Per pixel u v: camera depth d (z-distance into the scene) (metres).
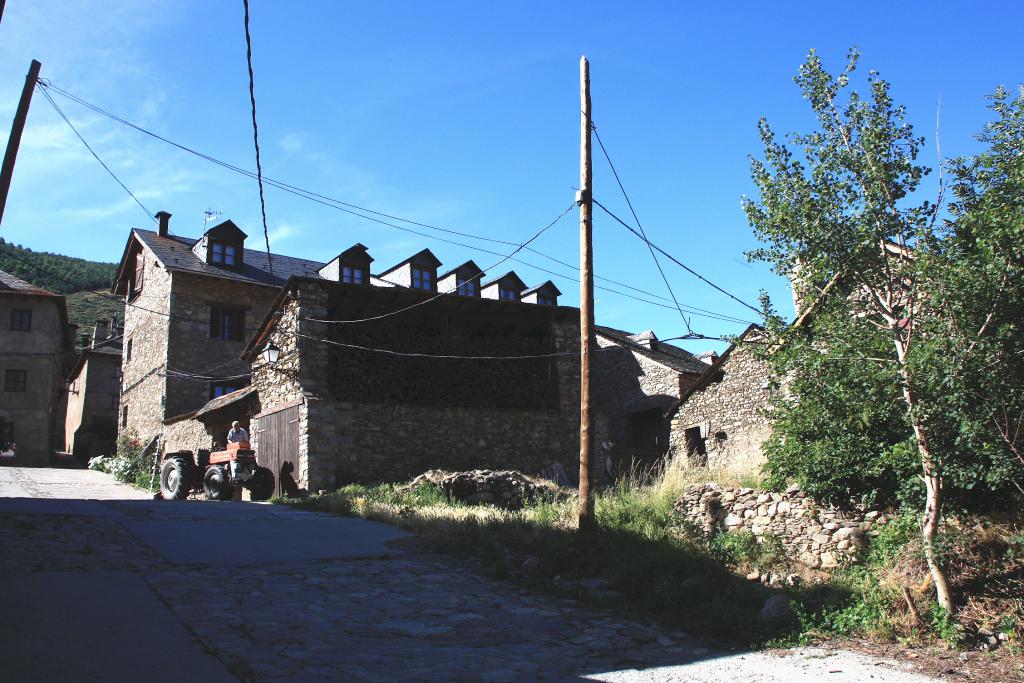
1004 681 5.99
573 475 21.00
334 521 12.58
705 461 23.17
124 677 4.81
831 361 8.30
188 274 26.70
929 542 7.64
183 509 12.90
